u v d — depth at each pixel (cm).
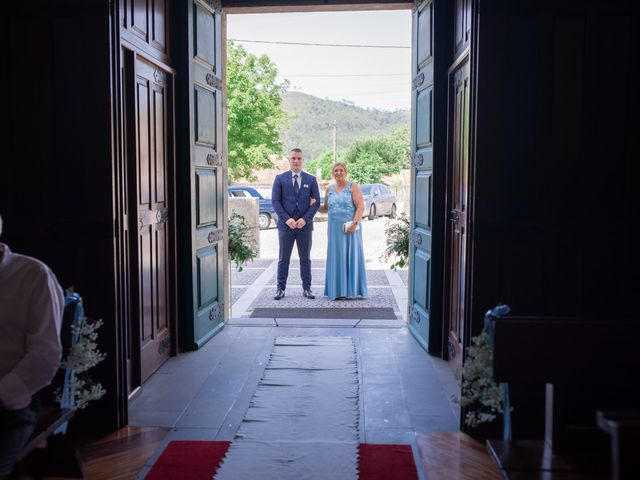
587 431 264
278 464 315
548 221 326
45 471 289
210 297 555
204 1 516
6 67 334
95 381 351
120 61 346
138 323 413
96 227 338
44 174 337
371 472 307
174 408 392
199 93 509
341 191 728
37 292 225
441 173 489
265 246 1368
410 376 454
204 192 528
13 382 215
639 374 243
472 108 332
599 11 317
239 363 482
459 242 441
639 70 319
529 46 321
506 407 272
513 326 244
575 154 323
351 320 623
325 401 403
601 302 329
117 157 343
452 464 318
